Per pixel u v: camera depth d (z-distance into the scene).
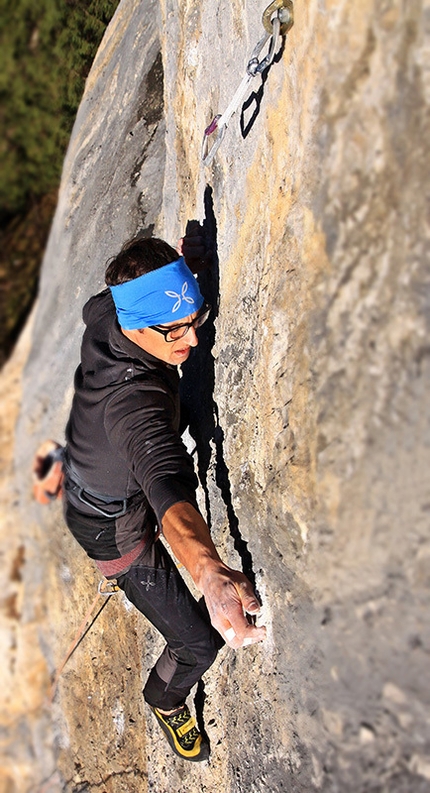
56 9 6.33
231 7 2.36
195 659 2.28
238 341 2.29
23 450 4.73
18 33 6.75
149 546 2.30
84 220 4.35
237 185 2.37
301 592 1.83
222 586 1.75
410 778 1.42
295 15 1.83
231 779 2.29
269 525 2.00
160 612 2.27
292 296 1.87
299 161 1.85
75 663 3.71
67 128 6.30
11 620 4.52
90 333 2.27
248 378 2.19
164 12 3.40
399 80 1.43
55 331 4.58
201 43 2.74
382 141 1.49
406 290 1.41
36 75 6.79
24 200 7.26
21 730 4.42
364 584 1.54
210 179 2.65
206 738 2.48
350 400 1.58
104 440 2.14
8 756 4.46
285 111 1.94
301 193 1.84
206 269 2.64
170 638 2.28
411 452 1.39
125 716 3.22
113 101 4.36
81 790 3.60
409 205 1.41
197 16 2.80
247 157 2.26
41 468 4.34
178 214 3.14
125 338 2.12
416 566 1.39
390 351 1.45
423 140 1.37
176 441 1.96
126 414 2.02
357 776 1.56
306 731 1.80
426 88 1.36
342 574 1.62
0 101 7.14
